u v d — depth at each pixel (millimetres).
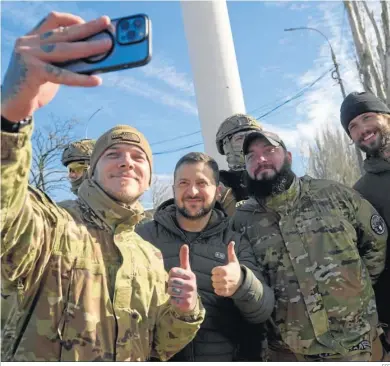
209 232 2824
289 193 3051
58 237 1862
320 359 2729
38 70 1222
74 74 1217
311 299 2805
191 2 6621
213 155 6344
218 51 6527
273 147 3082
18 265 1678
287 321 2834
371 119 3596
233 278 2266
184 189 2783
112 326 1852
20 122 1322
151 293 2082
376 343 3287
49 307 1766
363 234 3137
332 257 2879
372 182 3580
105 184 2113
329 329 2758
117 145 2172
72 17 1320
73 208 2104
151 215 3566
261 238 3037
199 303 2107
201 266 2662
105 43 1239
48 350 1719
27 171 1394
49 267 1817
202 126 6547
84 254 1907
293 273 2881
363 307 2850
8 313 1807
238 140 3986
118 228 2086
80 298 1814
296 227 2992
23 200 1461
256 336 2672
